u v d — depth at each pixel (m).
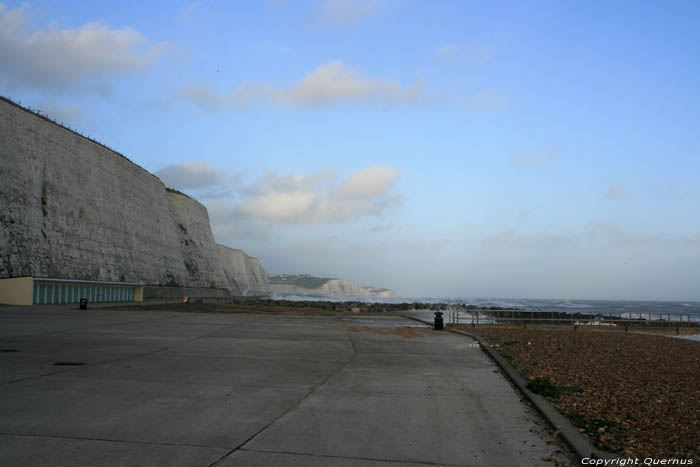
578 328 34.25
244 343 17.75
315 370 12.75
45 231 48.44
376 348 17.69
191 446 6.48
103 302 51.38
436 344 19.45
